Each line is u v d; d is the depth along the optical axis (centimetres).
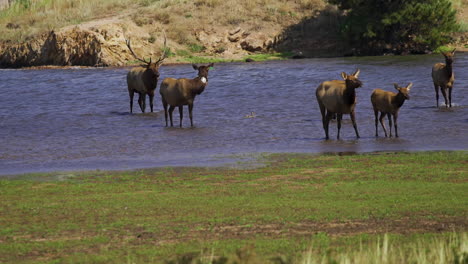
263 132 7975
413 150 6425
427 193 4522
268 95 11706
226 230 3744
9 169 6125
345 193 4612
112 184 5206
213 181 5225
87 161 6438
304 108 10000
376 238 3456
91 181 5381
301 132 7912
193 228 3806
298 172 5488
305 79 13875
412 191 4600
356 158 6053
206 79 8556
